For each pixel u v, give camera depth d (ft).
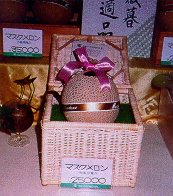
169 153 1.87
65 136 1.49
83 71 1.65
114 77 1.86
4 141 1.91
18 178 1.65
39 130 2.01
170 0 1.86
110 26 1.98
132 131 1.48
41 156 1.68
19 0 1.89
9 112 1.78
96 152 1.52
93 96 1.49
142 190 1.61
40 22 1.97
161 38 1.94
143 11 1.95
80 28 1.99
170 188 1.63
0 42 1.97
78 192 1.58
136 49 2.04
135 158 1.54
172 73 1.96
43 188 1.59
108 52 1.93
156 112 2.10
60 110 1.76
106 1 1.93
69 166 1.54
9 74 1.96
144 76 1.98
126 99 1.86
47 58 2.02
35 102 2.05
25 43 1.97
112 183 1.60
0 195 1.53
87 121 1.52
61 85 1.82
